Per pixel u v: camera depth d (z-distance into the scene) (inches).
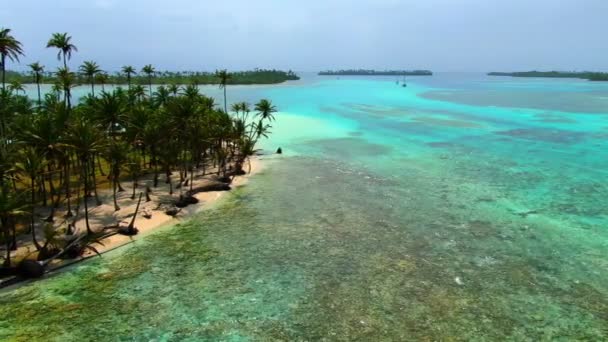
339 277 847.7
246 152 1712.6
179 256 948.0
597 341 645.3
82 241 965.8
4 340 651.5
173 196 1349.7
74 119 1171.3
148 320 706.2
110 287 812.6
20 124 1049.5
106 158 1176.8
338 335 665.0
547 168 1691.7
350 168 1743.4
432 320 703.1
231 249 981.8
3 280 816.3
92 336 663.8
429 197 1348.4
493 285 811.4
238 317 714.2
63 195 1307.8
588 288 797.2
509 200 1306.6
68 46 2066.9
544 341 647.1
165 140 1464.1
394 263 905.5
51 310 735.1
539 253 947.3
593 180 1514.5
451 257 931.3
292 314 722.2
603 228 1080.2
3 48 1339.8
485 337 657.6
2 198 814.5
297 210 1242.6
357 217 1179.3
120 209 1213.1
